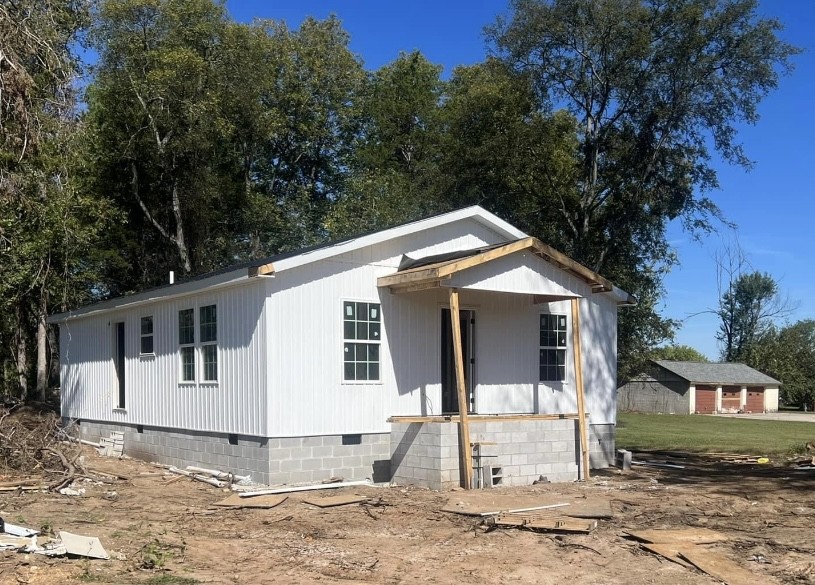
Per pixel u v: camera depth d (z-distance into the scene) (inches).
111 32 1211.9
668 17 1083.9
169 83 1189.7
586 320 671.8
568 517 403.2
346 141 1780.3
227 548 340.5
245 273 495.5
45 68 566.6
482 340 602.5
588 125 1198.9
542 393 634.2
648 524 393.4
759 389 2428.6
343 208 1295.5
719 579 291.3
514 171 1163.9
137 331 679.7
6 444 542.0
